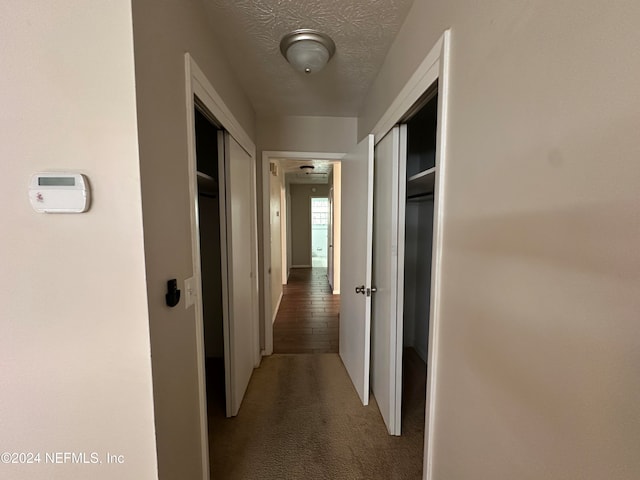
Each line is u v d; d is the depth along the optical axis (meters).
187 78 1.04
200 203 2.54
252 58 1.63
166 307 0.89
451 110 0.90
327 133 2.61
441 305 0.98
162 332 0.87
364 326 1.93
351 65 1.71
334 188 5.04
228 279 1.80
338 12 1.25
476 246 0.77
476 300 0.78
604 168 0.44
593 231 0.46
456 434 0.88
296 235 7.79
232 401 1.86
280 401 2.04
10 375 0.81
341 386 2.23
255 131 2.52
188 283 1.04
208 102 1.28
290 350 2.90
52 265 0.78
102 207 0.76
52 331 0.80
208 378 2.36
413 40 1.21
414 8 1.19
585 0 0.46
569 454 0.51
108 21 0.71
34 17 0.72
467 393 0.82
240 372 2.00
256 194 2.60
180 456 0.98
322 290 5.49
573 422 0.50
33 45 0.72
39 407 0.82
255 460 1.53
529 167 0.58
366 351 1.93
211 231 2.57
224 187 1.74
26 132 0.74
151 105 0.80
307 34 1.39
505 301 0.66
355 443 1.65
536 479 0.58
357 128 2.57
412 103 1.22
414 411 1.92
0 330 0.80
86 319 0.79
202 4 1.20
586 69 0.46
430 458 1.05
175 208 0.95
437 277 0.99
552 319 0.53
